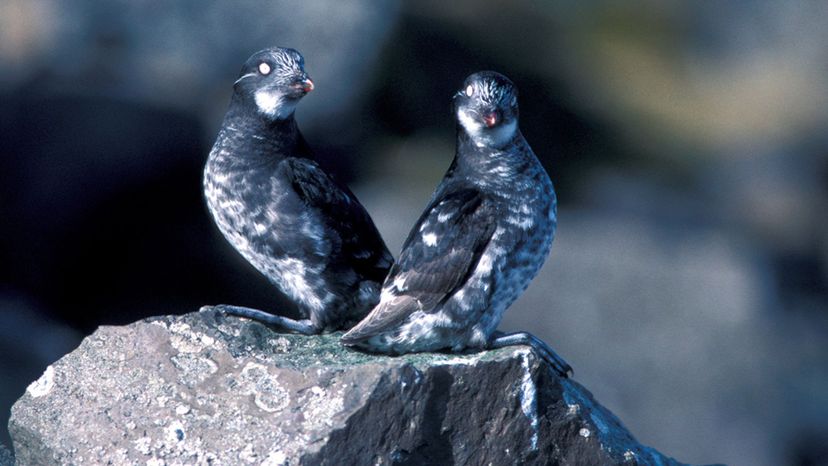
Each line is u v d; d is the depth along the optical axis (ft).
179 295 48.91
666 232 55.77
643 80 67.87
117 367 22.30
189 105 53.11
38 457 22.08
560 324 48.39
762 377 48.62
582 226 54.24
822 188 64.64
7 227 47.93
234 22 55.36
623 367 47.67
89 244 48.73
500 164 22.80
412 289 22.30
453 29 61.31
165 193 50.01
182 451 20.95
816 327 55.36
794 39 73.10
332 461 20.34
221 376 21.70
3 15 53.88
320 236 24.64
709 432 46.60
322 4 56.39
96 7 54.19
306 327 24.84
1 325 45.19
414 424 20.88
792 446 47.21
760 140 66.39
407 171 56.24
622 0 72.54
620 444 23.16
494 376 21.43
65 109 50.29
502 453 21.53
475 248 22.16
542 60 63.72
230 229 25.36
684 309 49.60
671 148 64.13
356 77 56.80
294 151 25.41
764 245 60.85
